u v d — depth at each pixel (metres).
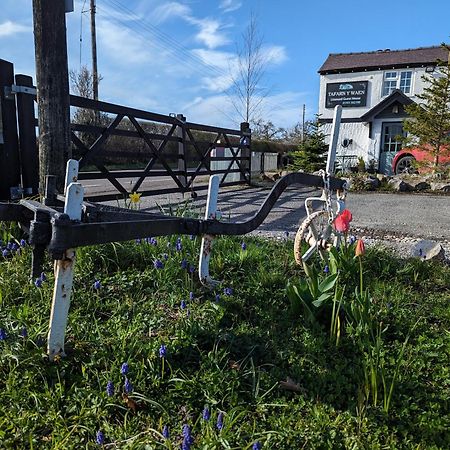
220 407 1.98
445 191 12.10
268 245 4.43
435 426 1.93
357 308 2.60
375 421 1.93
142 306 2.82
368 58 23.88
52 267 3.26
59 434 1.73
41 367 2.06
